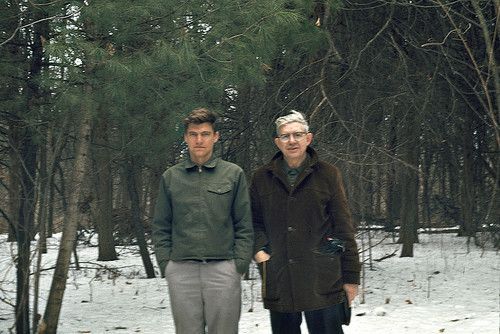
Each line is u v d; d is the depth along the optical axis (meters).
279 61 11.11
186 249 4.22
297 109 11.50
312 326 4.43
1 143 8.41
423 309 9.44
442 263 16.53
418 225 22.86
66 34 6.44
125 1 6.60
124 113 7.91
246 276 14.09
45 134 8.16
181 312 4.23
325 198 4.35
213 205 4.23
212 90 7.41
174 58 6.63
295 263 4.33
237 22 7.23
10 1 7.20
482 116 12.86
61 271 8.04
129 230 19.98
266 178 4.45
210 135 4.27
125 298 12.61
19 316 8.26
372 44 11.65
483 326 7.56
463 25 11.47
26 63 7.91
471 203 14.88
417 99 11.57
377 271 15.02
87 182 14.12
